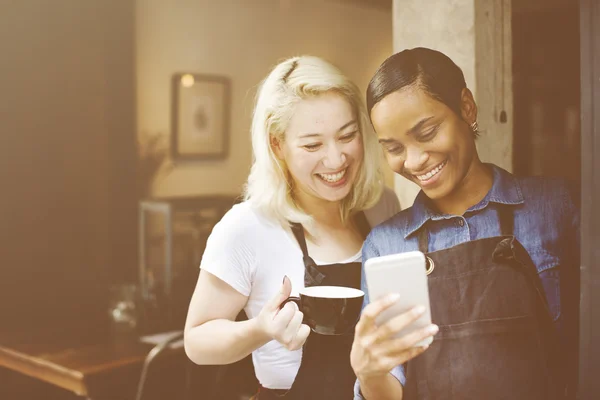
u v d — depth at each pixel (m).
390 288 1.20
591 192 1.37
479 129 1.65
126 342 2.46
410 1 1.83
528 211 1.57
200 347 1.60
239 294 1.67
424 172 1.61
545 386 1.50
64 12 2.73
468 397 1.51
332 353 1.67
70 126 2.75
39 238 2.78
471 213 1.60
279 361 1.71
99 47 2.67
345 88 1.67
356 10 1.98
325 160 1.67
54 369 2.22
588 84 1.36
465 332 1.52
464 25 1.72
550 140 1.63
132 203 2.67
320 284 1.67
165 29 2.56
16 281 2.75
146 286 2.59
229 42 2.38
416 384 1.53
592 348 1.38
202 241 2.54
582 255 1.39
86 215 2.74
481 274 1.53
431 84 1.58
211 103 2.46
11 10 2.78
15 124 2.79
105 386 2.20
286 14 2.18
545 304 1.52
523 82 1.66
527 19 1.65
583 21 1.35
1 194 2.79
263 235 1.68
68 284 2.76
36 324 2.74
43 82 2.77
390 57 1.63
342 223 1.75
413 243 1.65
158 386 2.29
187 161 2.56
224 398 2.01
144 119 2.62
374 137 1.70
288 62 1.72
